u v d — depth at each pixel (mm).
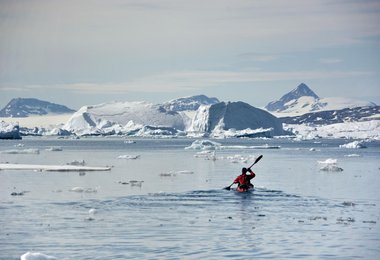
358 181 77125
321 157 155500
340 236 37906
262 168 105750
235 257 32531
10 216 44812
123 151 196250
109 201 53469
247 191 62344
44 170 87562
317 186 69562
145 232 38906
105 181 72812
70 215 45438
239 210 48625
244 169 64625
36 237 37188
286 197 57594
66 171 87875
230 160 134625
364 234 38562
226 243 35781
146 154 172625
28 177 76500
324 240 36719
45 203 51875
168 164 117875
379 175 88438
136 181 70438
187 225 41562
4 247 34531
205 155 156125
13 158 139375
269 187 67875
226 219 44156
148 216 45219
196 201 54156
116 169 98938
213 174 88875
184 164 117875
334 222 42969
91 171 90125
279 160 137750
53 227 40469
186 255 32875
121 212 47188
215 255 32875
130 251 33656
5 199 54344
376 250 34188
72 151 195500
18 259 31891
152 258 32188
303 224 42125
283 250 34125
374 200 55688
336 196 58781
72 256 32500
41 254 30203
